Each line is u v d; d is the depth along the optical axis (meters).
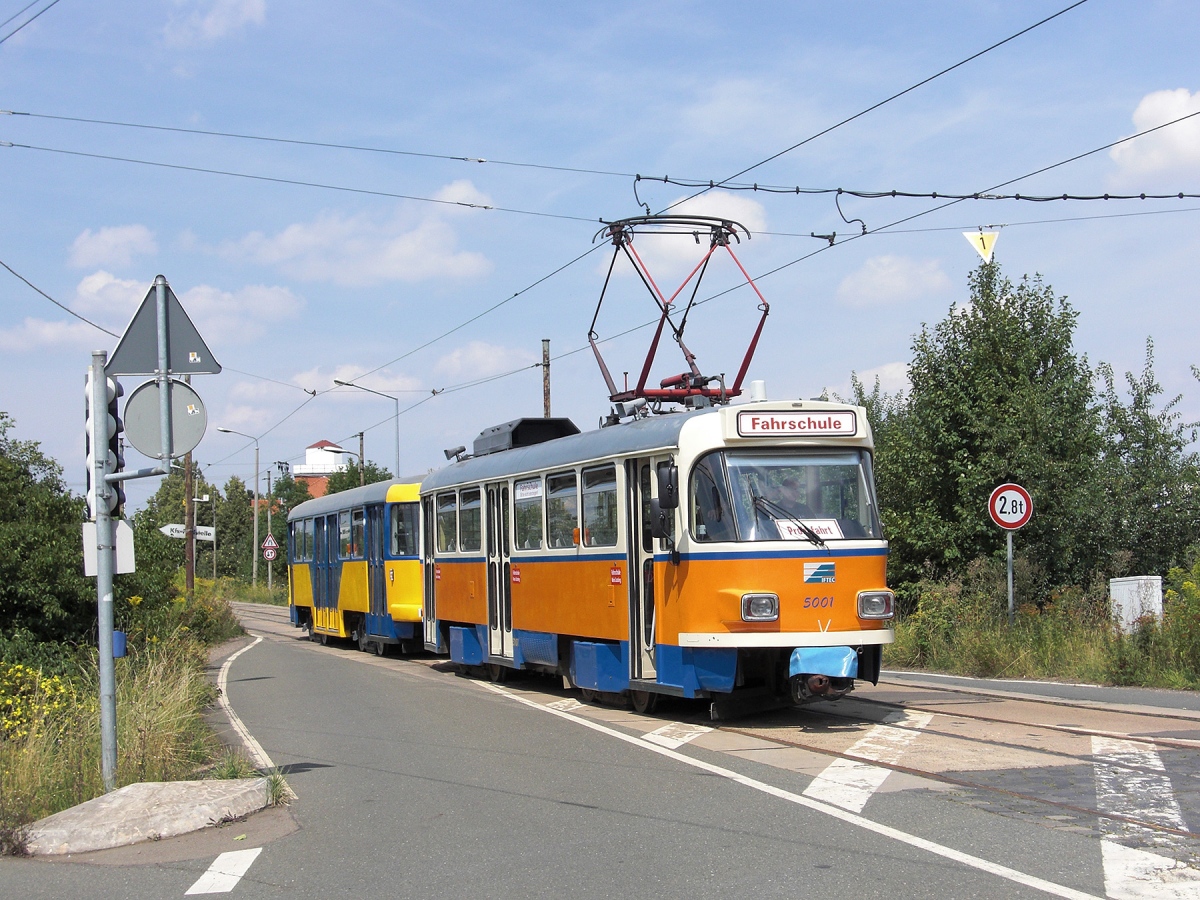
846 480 11.89
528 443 17.72
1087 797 7.68
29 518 15.01
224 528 79.44
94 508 8.77
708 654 11.64
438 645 19.78
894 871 6.09
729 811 7.73
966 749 9.63
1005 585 18.00
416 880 6.38
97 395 8.75
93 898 6.37
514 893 6.04
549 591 15.20
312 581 30.03
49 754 9.63
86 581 14.77
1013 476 19.16
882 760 9.30
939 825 7.04
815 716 12.13
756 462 11.73
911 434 20.67
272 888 6.38
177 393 8.73
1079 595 17.58
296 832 7.68
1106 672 14.27
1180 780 8.17
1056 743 9.76
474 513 18.03
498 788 8.89
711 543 11.59
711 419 11.89
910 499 20.52
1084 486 18.95
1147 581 16.14
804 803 7.84
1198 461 20.81
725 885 5.99
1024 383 19.33
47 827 7.66
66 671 13.73
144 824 7.69
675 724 12.20
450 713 13.60
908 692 13.95
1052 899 5.51
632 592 13.09
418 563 22.95
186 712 11.70
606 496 13.73
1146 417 21.11
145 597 19.44
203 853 7.24
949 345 20.16
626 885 6.09
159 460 8.69
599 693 14.39
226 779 8.88
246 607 56.25
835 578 11.43
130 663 14.59
